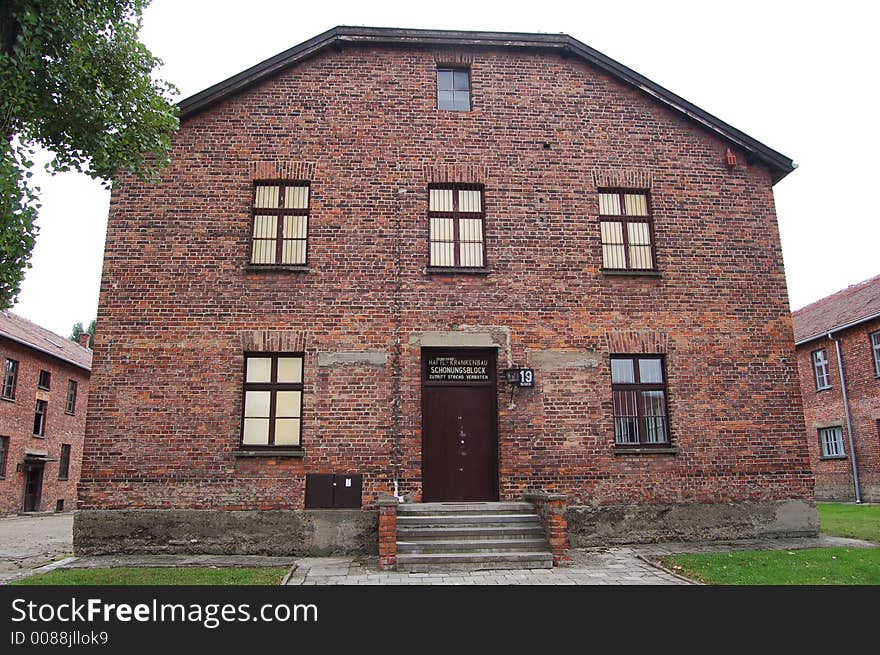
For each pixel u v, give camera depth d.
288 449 12.26
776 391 13.41
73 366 35.06
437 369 13.09
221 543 11.77
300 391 12.59
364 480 12.20
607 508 12.55
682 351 13.35
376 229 13.20
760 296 13.82
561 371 12.99
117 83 9.73
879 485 24.28
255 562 11.09
